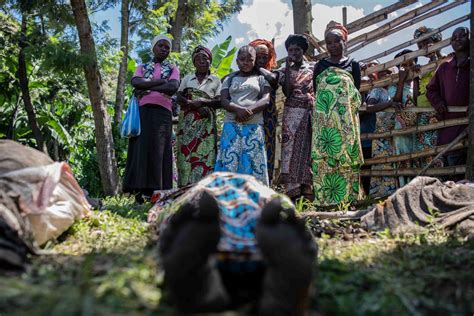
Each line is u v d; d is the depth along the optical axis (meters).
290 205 4.11
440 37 8.66
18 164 5.01
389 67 8.37
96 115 10.47
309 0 11.00
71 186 5.46
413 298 3.41
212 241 2.86
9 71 12.41
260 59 7.93
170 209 4.79
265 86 7.33
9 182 4.79
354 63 7.45
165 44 8.10
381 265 4.20
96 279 3.18
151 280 3.20
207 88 7.99
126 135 7.77
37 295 2.91
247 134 7.18
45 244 4.81
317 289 3.40
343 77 7.25
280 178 7.98
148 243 4.63
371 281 3.66
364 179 8.69
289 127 7.50
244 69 7.34
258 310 2.66
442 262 4.39
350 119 7.21
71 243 4.96
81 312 2.65
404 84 8.21
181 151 8.04
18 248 3.84
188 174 7.95
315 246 3.85
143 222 5.89
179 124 8.10
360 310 3.11
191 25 20.58
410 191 6.45
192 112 7.96
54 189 5.05
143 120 7.84
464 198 6.31
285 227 2.96
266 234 2.85
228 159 7.15
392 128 8.27
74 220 5.28
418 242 5.28
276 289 2.58
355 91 7.31
